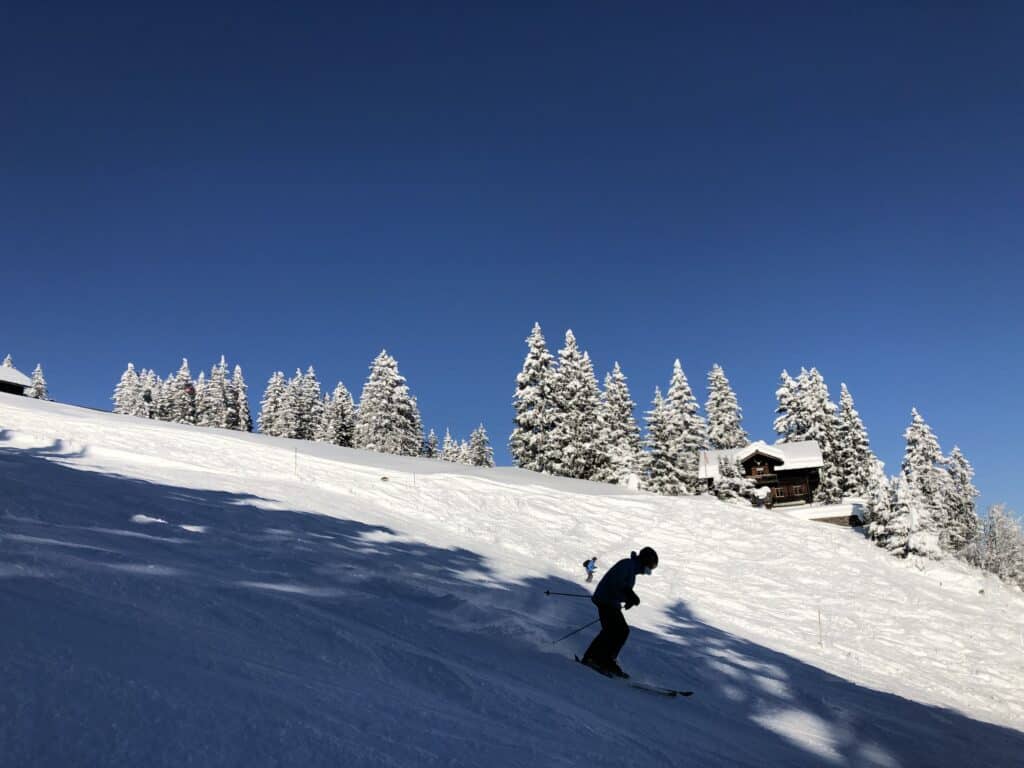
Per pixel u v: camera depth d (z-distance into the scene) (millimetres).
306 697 3078
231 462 22781
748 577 26344
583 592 16609
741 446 72188
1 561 4074
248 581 6195
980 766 6930
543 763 3207
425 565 12711
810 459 60625
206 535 8805
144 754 2105
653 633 12844
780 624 21359
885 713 9117
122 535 7094
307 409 84938
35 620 3023
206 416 82875
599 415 58812
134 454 18438
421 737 3016
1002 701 18406
